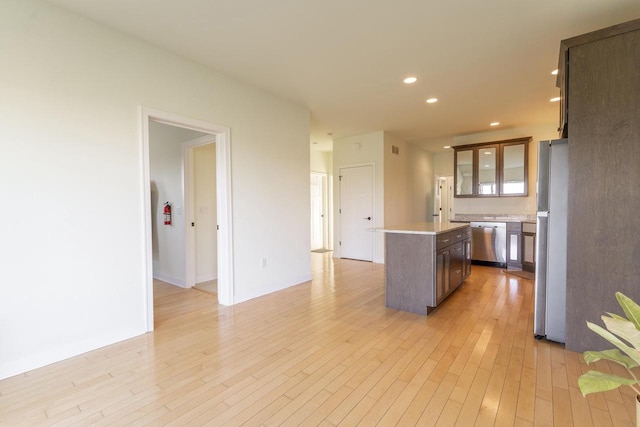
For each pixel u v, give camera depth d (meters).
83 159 2.37
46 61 2.19
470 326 2.87
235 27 2.51
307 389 1.92
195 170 4.38
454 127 5.68
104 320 2.50
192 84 3.08
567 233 2.32
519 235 5.20
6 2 2.03
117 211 2.55
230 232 3.49
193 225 4.33
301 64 3.17
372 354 2.36
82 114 2.36
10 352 2.06
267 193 3.93
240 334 2.73
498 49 2.88
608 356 1.05
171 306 3.48
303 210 4.51
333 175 6.71
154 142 4.68
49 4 2.19
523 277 4.67
